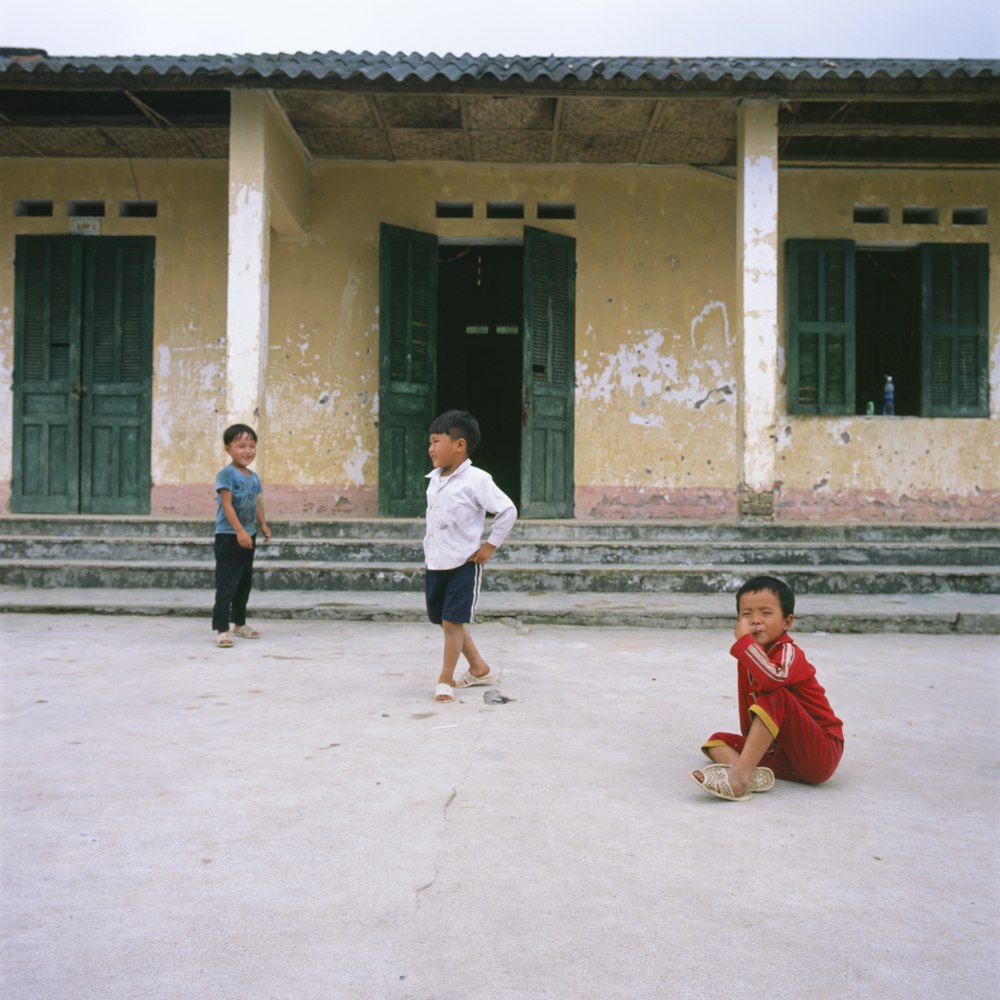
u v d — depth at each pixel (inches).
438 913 81.3
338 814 105.4
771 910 82.7
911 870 92.1
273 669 186.2
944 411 411.5
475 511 165.3
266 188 332.2
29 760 125.0
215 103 355.6
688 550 296.5
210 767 122.4
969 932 79.0
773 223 331.9
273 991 68.6
